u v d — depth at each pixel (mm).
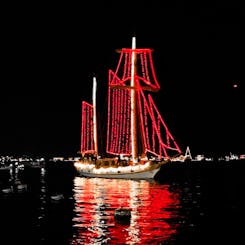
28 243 33406
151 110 82562
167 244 32281
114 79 86688
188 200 58281
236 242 33375
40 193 70188
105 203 55000
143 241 33000
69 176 129500
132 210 48375
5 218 44125
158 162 87375
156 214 45375
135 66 86500
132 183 84562
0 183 99938
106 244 32219
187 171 169250
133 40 86188
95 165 100500
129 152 88875
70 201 57594
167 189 74938
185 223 40156
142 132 87312
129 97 86688
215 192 70438
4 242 33844
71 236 35062
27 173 156250
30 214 46656
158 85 85312
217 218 42906
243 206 52062
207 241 33594
